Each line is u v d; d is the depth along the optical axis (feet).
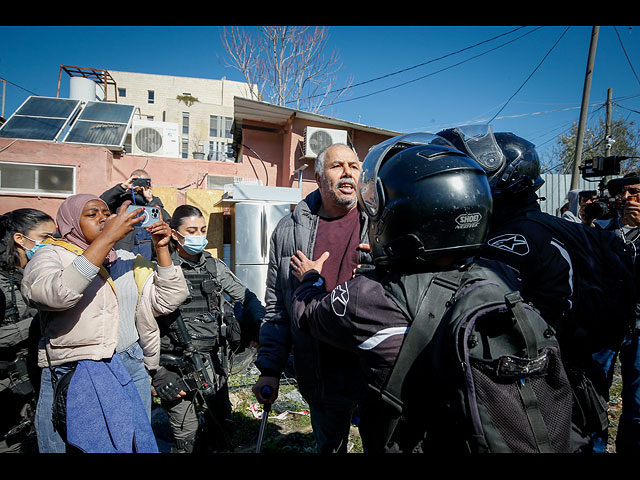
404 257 3.84
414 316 3.57
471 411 3.02
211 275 9.11
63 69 47.01
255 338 9.08
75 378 5.84
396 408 3.53
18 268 9.33
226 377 9.43
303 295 4.86
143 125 31.86
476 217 3.69
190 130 96.73
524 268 4.75
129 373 7.12
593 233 5.28
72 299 5.51
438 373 3.31
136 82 132.98
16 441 9.02
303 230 6.80
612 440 10.00
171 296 7.36
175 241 8.98
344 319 3.84
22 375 9.11
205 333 8.69
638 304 6.81
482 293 3.42
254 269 22.33
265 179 33.04
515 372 3.03
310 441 10.23
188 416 8.47
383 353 3.62
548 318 4.74
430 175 3.68
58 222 6.68
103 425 5.85
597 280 4.90
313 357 6.33
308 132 29.73
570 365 4.85
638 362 6.70
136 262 7.68
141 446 6.43
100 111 30.42
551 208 36.88
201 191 25.85
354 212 6.79
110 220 5.79
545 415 3.16
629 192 9.06
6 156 24.11
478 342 3.13
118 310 6.53
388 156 4.54
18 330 8.95
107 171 26.11
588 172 13.66
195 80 136.77
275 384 6.60
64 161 25.04
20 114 28.35
